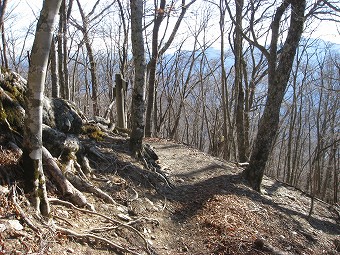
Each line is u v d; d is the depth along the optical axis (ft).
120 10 52.49
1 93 15.71
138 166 22.08
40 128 12.92
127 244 14.57
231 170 30.01
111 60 72.33
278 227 21.40
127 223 15.96
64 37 35.78
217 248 16.83
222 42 48.49
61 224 13.24
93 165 19.72
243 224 19.69
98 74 71.87
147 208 18.66
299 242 20.33
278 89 26.18
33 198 12.69
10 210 11.68
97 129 23.07
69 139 18.42
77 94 82.02
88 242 13.28
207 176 27.02
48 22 11.82
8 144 14.69
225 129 50.37
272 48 33.65
